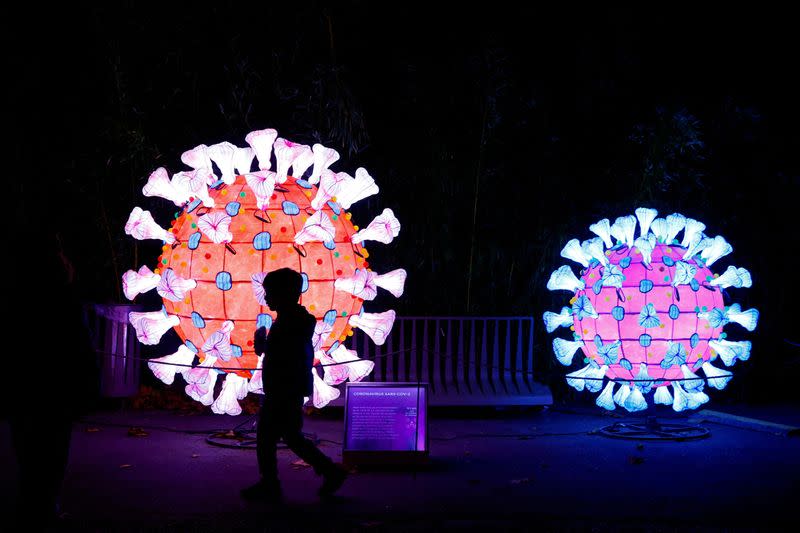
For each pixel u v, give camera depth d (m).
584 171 11.96
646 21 12.42
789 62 12.47
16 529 5.41
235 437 8.78
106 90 11.21
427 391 7.84
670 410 10.94
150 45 11.24
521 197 11.64
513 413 10.80
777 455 8.22
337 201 8.29
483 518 6.05
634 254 8.83
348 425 7.72
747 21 12.65
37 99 11.23
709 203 12.01
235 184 8.18
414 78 11.59
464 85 11.48
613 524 5.92
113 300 11.29
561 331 11.67
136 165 11.18
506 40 12.20
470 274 11.41
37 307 5.41
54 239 5.59
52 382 5.38
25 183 11.02
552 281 9.27
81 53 11.31
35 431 5.40
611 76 12.28
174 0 11.20
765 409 11.16
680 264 8.57
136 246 11.34
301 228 7.85
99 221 11.19
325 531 5.73
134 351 10.62
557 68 12.27
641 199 11.38
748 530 5.82
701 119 12.27
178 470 7.47
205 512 6.14
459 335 10.98
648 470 7.58
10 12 11.06
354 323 8.30
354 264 8.16
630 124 12.16
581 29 12.30
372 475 7.39
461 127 11.60
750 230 12.20
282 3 11.26
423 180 11.42
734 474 7.43
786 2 12.55
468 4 12.08
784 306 12.40
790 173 12.18
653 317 8.39
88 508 6.21
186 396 11.09
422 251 11.45
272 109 11.59
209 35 11.38
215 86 11.59
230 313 7.73
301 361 6.56
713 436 9.20
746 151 12.32
